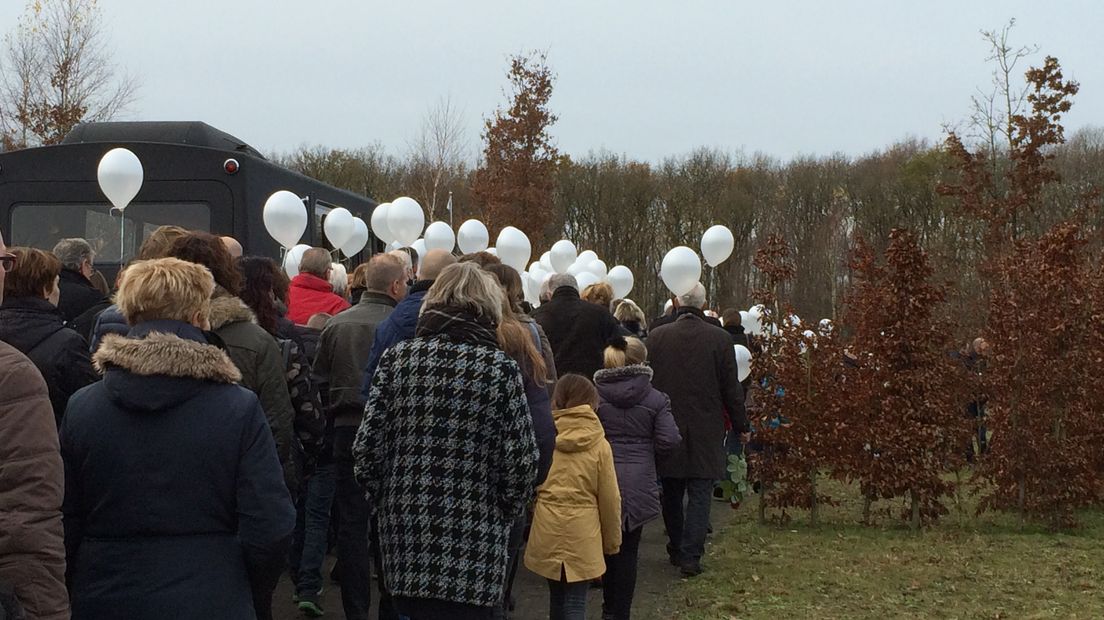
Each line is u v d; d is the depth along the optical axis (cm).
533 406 479
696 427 812
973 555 915
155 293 347
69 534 329
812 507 1069
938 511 1052
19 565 283
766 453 1077
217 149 965
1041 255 1097
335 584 734
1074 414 1098
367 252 1407
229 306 466
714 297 4906
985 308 2139
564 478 551
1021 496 1076
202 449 326
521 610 700
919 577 822
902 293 1045
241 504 329
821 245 4644
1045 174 2217
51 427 295
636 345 678
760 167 5169
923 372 1043
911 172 4550
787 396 1055
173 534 324
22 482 287
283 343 520
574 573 546
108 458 323
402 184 4272
